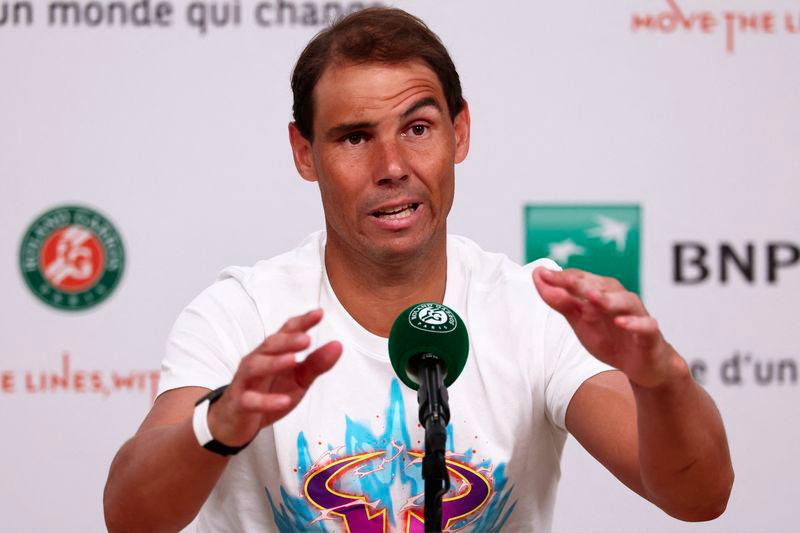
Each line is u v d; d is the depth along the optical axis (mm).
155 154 13023
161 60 13031
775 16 13086
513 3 13031
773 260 13094
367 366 8258
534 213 13047
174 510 6875
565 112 13047
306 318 5766
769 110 13078
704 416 6570
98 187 13023
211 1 13047
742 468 13156
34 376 13023
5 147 12969
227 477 8359
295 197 13047
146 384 13062
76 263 13016
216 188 13039
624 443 7344
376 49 7750
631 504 13281
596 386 7801
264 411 5816
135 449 7090
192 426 6496
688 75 13062
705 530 13266
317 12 13086
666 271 13070
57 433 13039
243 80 13047
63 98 13016
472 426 8148
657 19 13078
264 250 13055
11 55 12984
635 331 5777
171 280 13031
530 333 8312
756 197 13078
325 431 8102
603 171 13070
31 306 13008
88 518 13094
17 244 12992
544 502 8555
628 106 13062
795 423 13125
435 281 8469
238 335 8391
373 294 8344
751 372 13102
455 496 8047
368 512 8070
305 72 8023
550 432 8445
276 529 8375
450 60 8102
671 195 13070
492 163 13023
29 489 13055
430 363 6461
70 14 13008
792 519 13156
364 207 7828
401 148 7758
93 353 13023
